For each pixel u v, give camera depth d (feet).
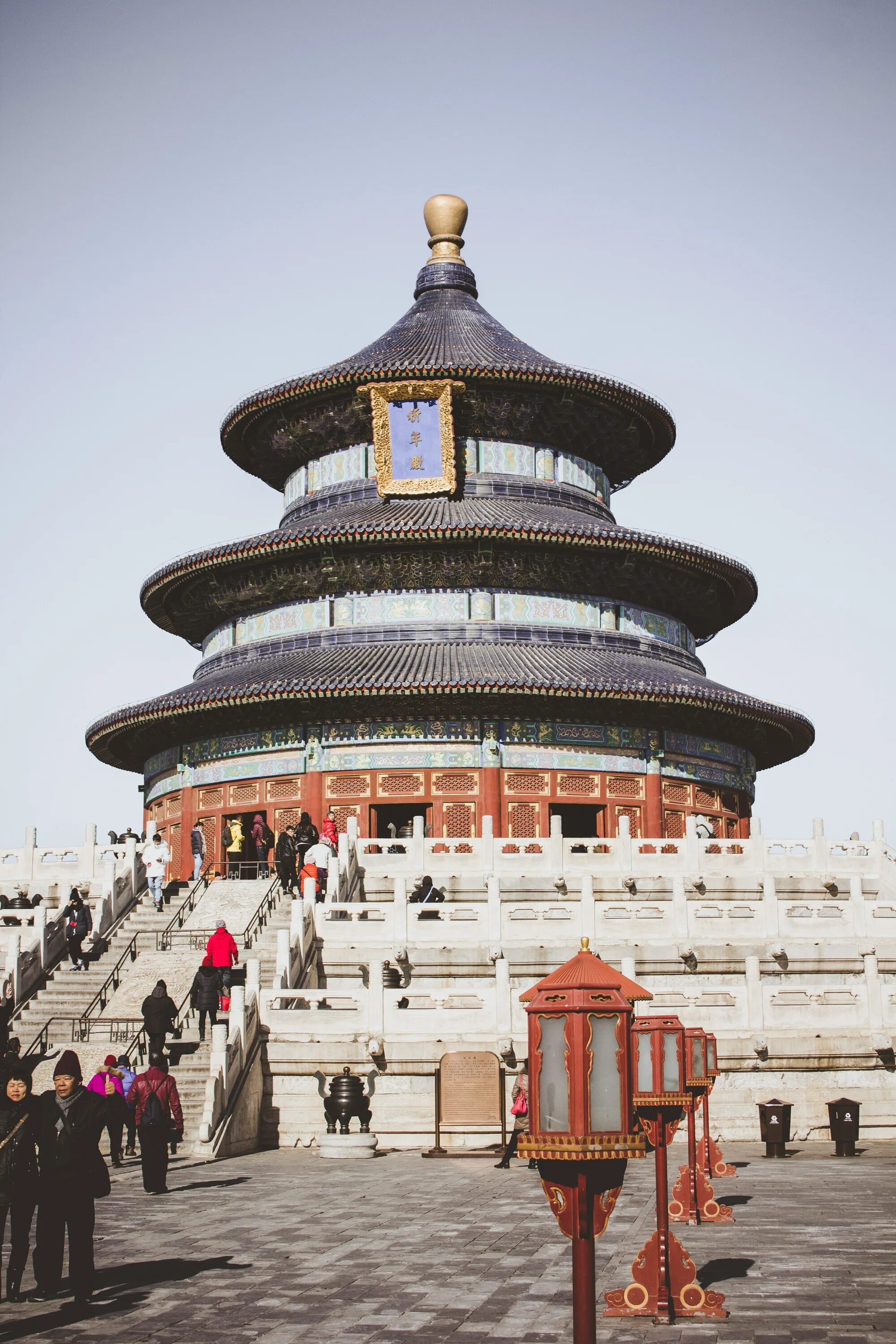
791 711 264.72
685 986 149.07
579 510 285.02
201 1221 86.38
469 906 153.17
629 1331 57.36
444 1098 126.41
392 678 235.20
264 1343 56.49
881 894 181.88
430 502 272.31
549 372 276.21
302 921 149.18
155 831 223.30
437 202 324.39
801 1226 80.48
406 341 294.25
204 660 286.46
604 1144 42.27
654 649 269.44
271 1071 129.29
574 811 249.96
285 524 297.33
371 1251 75.41
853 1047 131.64
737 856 178.91
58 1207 65.00
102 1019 147.43
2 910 173.78
